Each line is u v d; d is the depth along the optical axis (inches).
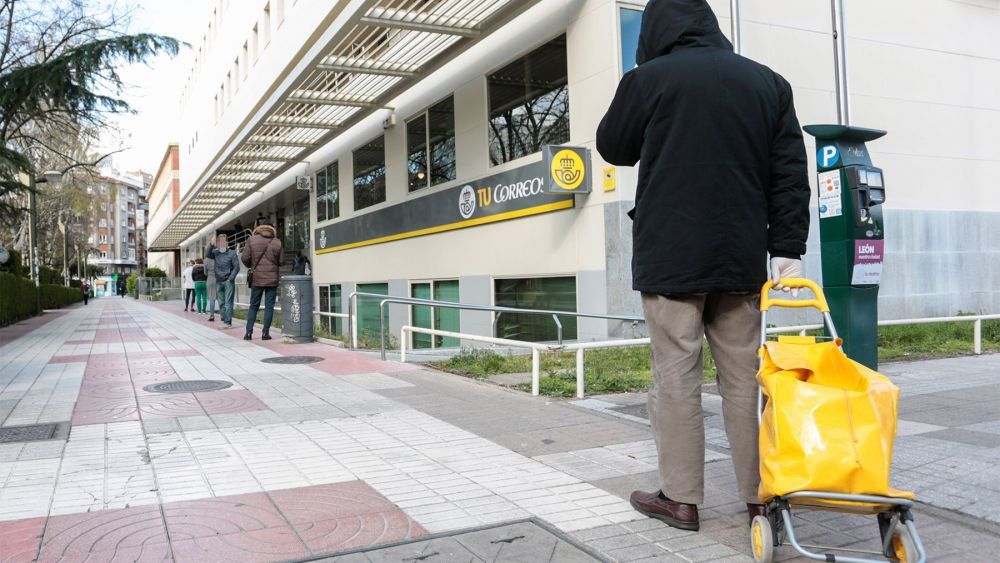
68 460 171.2
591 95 411.5
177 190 2417.6
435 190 580.4
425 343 612.1
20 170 664.4
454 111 554.3
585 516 129.0
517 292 486.0
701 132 113.7
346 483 151.3
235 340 504.1
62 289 1592.0
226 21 1211.2
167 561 109.2
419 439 191.0
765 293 114.6
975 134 550.3
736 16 331.6
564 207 428.8
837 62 311.4
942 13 538.3
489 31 451.8
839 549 106.4
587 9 414.3
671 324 118.3
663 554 111.1
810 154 467.5
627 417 213.5
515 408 232.8
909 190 520.1
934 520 123.8
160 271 3041.3
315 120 653.3
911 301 516.4
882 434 91.5
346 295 786.8
